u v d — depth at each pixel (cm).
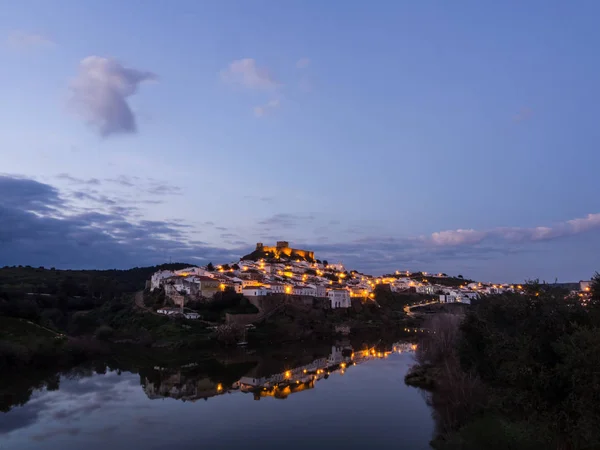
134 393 9544
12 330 13450
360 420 7319
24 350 11856
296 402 8619
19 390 9738
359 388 9862
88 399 8962
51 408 8231
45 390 9775
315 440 6347
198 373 12100
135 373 12031
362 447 6031
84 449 6100
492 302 5206
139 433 6762
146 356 14762
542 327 4016
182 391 9769
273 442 6291
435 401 8006
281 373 12062
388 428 6850
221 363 13900
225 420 7400
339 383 10488
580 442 3834
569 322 3912
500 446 4975
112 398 9062
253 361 14350
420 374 10519
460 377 6981
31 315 16038
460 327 6309
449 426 6309
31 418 7569
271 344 18675
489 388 4809
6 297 18012
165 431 6850
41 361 12344
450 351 9856
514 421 5134
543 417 3800
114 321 19650
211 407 8288
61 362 12938
